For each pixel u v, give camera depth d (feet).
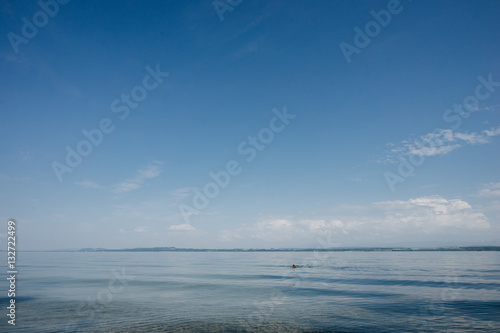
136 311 85.20
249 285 142.41
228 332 64.80
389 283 143.02
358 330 65.98
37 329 66.44
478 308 86.28
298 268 253.85
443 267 245.24
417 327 67.77
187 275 194.59
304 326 69.21
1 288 131.23
